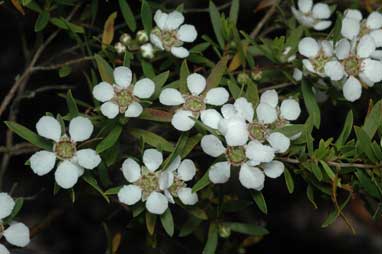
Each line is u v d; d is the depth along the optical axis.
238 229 0.34
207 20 0.40
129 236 0.40
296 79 0.34
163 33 0.33
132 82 0.31
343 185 0.31
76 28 0.34
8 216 0.31
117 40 0.38
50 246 0.42
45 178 0.41
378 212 0.31
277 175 0.30
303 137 0.31
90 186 0.33
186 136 0.31
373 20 0.34
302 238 0.44
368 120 0.31
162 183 0.31
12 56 0.42
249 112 0.30
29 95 0.36
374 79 0.32
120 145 0.34
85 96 0.40
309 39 0.33
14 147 0.35
